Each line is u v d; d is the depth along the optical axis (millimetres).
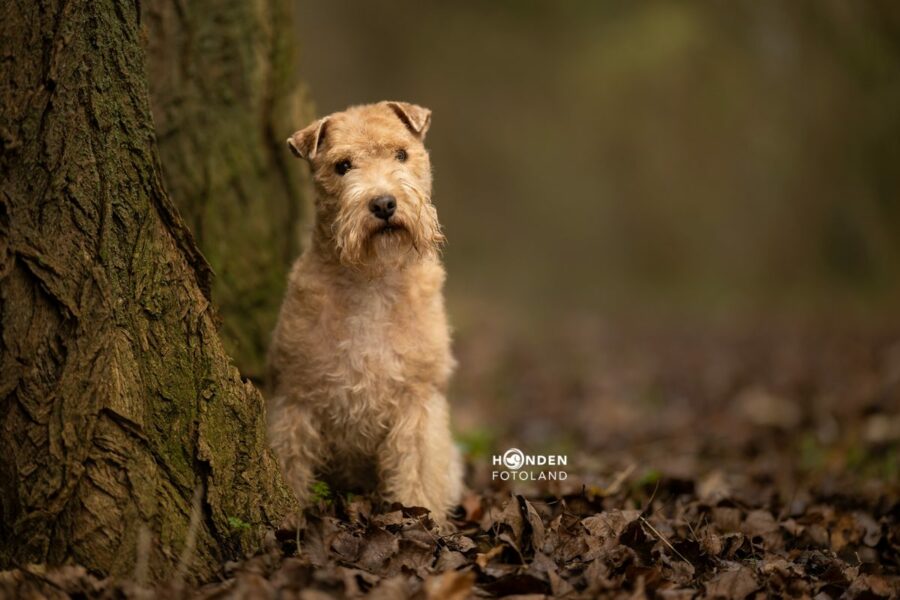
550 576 6246
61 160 6258
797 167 44375
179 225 6820
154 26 9914
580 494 8586
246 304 10242
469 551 7000
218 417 6680
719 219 48312
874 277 42125
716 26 49375
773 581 6648
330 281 8328
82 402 6125
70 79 6297
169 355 6547
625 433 15406
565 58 56562
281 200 10820
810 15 41219
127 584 5953
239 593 5738
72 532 6047
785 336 28312
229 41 10312
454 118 55156
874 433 13234
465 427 14344
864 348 23844
